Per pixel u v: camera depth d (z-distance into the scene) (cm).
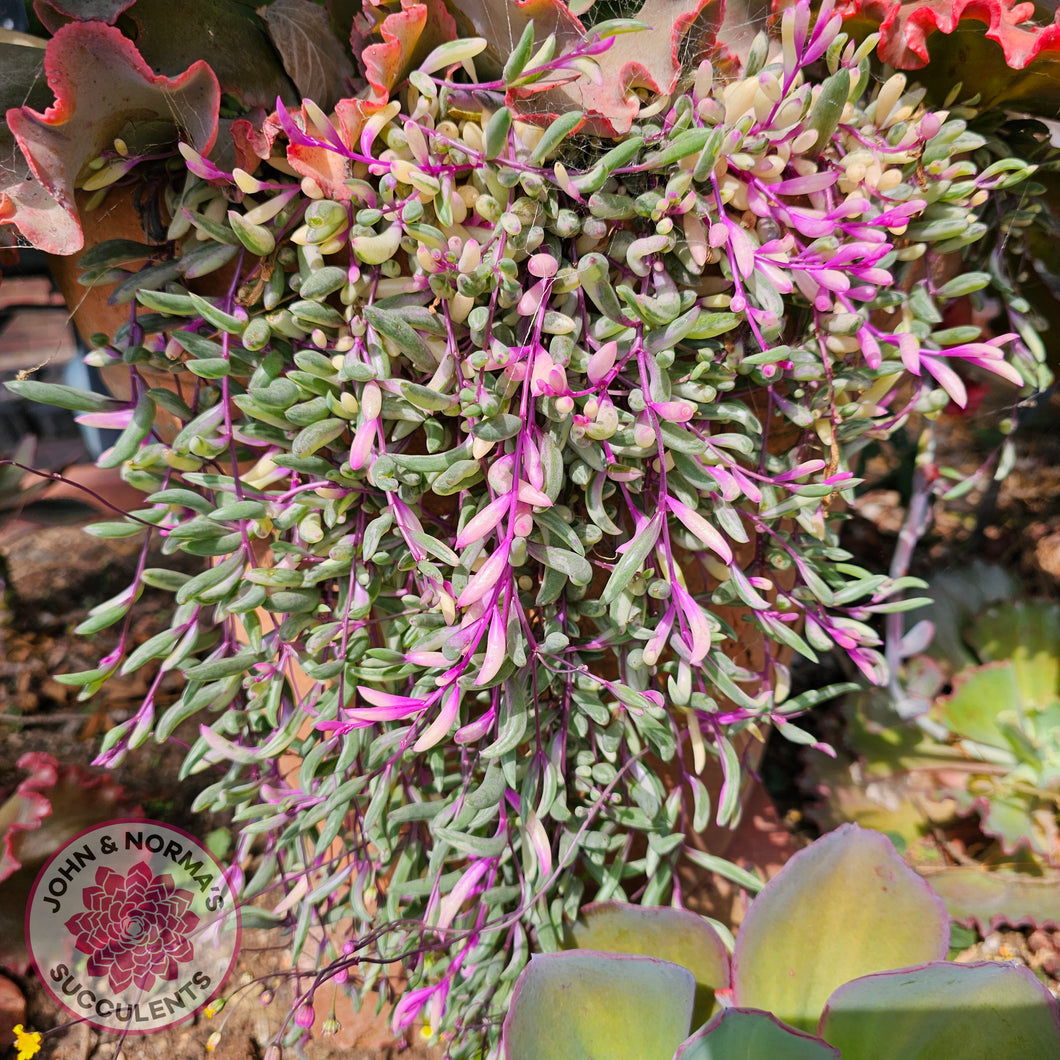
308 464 35
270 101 36
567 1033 41
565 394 32
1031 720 62
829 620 41
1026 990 40
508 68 31
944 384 38
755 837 58
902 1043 41
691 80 36
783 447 43
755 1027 37
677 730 43
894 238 40
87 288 42
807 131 34
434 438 35
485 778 38
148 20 34
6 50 34
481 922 42
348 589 38
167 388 42
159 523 40
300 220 35
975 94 42
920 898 44
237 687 40
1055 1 42
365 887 43
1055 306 52
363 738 41
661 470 35
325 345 34
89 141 33
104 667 37
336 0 37
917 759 64
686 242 35
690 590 44
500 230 33
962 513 85
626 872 44
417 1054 50
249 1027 52
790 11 33
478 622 34
